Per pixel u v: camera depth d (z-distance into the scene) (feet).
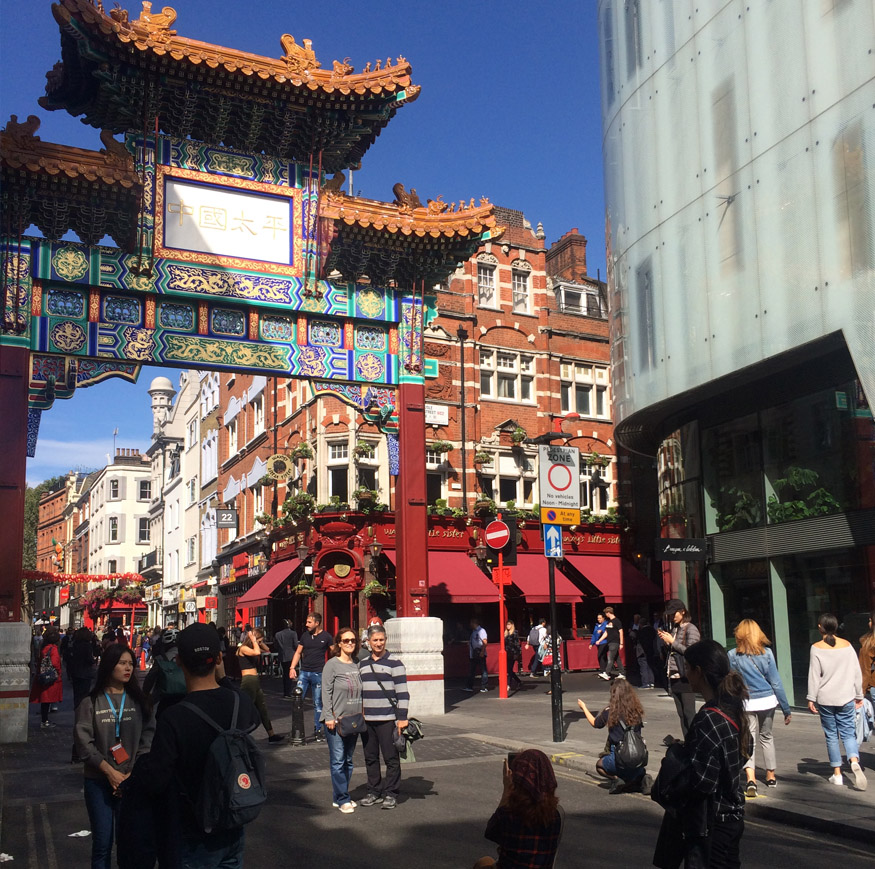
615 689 34.04
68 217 54.65
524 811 13.97
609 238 70.49
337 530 98.37
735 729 17.19
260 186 60.54
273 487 117.08
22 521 50.93
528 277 117.19
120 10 54.34
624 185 66.95
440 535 102.68
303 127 61.57
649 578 116.88
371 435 102.53
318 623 49.73
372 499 98.32
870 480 51.16
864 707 34.37
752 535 61.21
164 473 196.75
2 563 50.03
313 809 30.96
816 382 55.88
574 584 112.68
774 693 32.04
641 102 64.59
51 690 59.88
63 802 32.94
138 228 56.13
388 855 25.18
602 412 120.98
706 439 66.95
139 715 21.43
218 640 15.58
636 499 118.73
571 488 46.62
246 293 59.16
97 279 54.95
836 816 27.94
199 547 160.86
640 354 64.39
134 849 14.33
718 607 65.31
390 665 31.96
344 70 61.11
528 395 114.73
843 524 53.16
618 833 27.71
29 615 196.65
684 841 17.04
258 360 59.47
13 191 52.49
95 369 55.11
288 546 108.68
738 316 53.47
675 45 60.59
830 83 47.24
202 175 58.90
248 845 26.32
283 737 48.96
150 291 56.24
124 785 14.88
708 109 56.95
